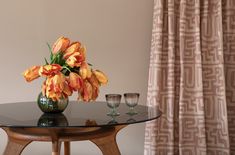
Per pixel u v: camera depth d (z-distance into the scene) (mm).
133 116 1353
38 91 2242
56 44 1388
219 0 2154
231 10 2225
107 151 1542
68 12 2250
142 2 2303
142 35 2309
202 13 2203
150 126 2158
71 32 2258
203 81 2203
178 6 2193
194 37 2178
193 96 2170
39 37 2227
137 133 2326
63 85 1292
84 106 1693
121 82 2307
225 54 2238
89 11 2270
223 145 2158
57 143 1234
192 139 2166
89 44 2275
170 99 2143
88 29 2271
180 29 2148
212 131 2193
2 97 2209
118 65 2301
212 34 2195
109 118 1303
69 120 1260
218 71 2172
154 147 2139
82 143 2295
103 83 1414
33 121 1230
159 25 2131
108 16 2285
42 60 2232
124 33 2297
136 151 2322
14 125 1135
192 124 2166
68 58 1352
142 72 2312
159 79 2141
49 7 2234
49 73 1283
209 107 2201
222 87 2145
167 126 2168
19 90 2223
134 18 2301
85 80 1364
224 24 2238
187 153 2164
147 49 2312
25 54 2219
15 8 2201
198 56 2150
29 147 2244
